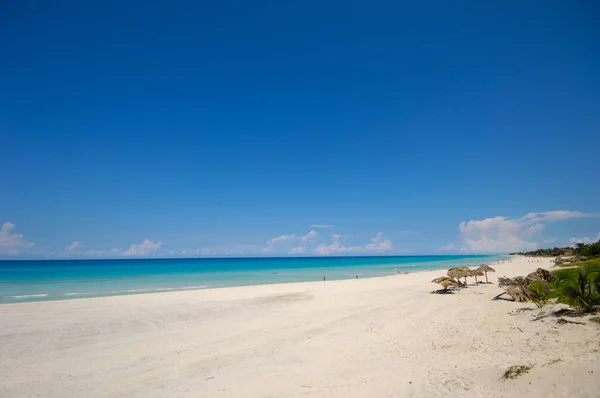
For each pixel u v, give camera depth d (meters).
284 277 53.38
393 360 9.31
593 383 5.48
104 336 13.80
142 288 34.69
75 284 39.75
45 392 8.30
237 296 25.83
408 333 12.48
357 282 37.72
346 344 11.49
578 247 61.12
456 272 25.98
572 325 10.55
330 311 18.31
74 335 13.91
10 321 16.38
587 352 7.80
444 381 6.90
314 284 36.19
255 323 15.80
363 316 16.41
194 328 15.09
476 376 6.84
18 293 29.94
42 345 12.50
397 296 23.25
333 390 7.33
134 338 13.47
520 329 11.28
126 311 19.20
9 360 10.81
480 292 23.20
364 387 7.25
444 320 14.23
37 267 98.38
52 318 17.16
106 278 51.09
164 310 19.55
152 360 10.61
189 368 9.70
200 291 29.48
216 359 10.44
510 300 18.22
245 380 8.49
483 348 9.61
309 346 11.48
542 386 5.83
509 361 7.94
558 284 17.53
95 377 9.24
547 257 94.44
